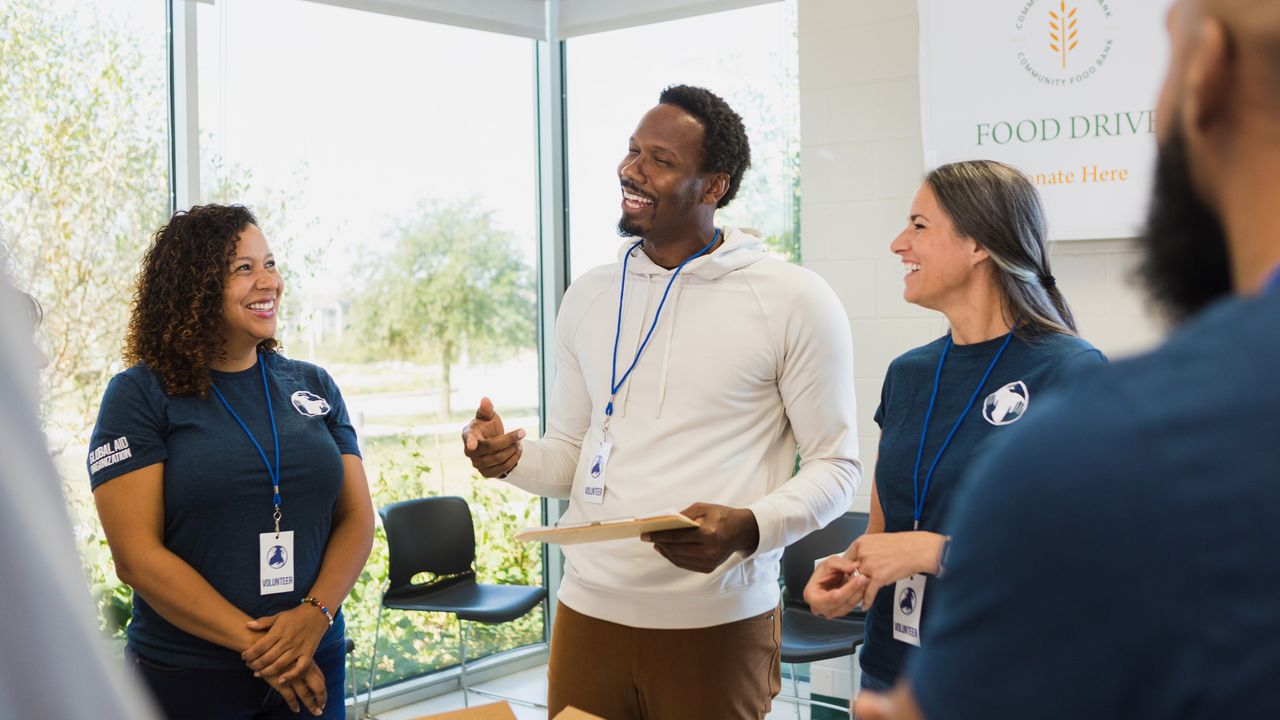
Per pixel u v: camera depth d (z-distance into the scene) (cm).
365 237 399
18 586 39
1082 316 323
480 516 434
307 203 383
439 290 422
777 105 397
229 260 218
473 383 433
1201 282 55
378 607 401
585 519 214
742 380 206
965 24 331
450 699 412
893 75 355
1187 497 44
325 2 375
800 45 371
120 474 204
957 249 180
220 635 201
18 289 44
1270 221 50
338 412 240
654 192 209
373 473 404
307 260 383
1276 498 43
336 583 220
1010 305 179
